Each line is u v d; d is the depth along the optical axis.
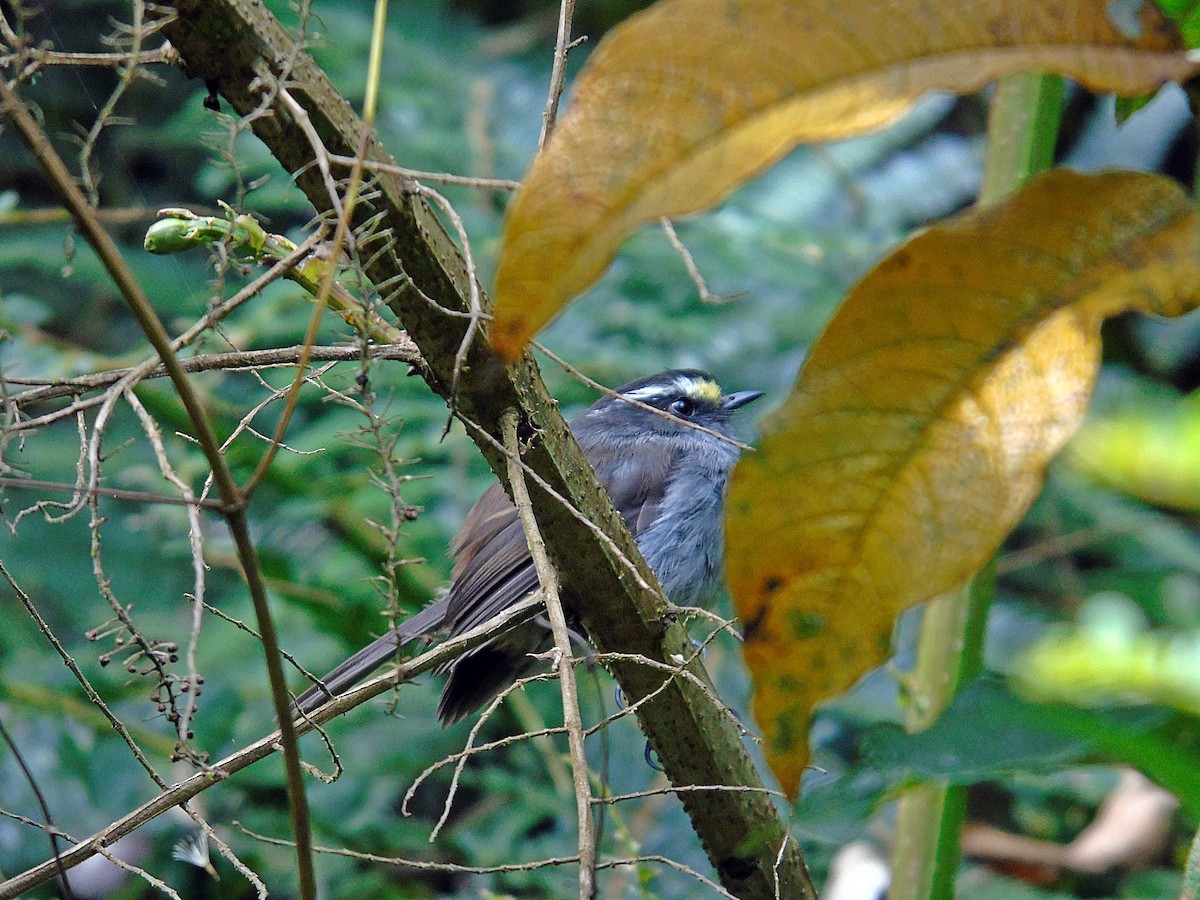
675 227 11.48
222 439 9.83
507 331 2.52
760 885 5.45
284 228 10.50
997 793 10.87
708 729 5.22
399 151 11.58
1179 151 12.32
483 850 9.27
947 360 2.54
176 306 10.58
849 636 2.63
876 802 2.85
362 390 4.35
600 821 3.86
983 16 2.49
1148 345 12.87
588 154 2.47
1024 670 6.98
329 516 10.12
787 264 11.39
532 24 14.68
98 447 3.97
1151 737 2.69
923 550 2.58
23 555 10.23
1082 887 9.68
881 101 2.47
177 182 13.04
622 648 5.16
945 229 2.51
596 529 4.58
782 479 2.59
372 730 10.00
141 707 9.85
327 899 9.09
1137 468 7.18
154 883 4.67
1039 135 6.50
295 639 10.12
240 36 4.09
